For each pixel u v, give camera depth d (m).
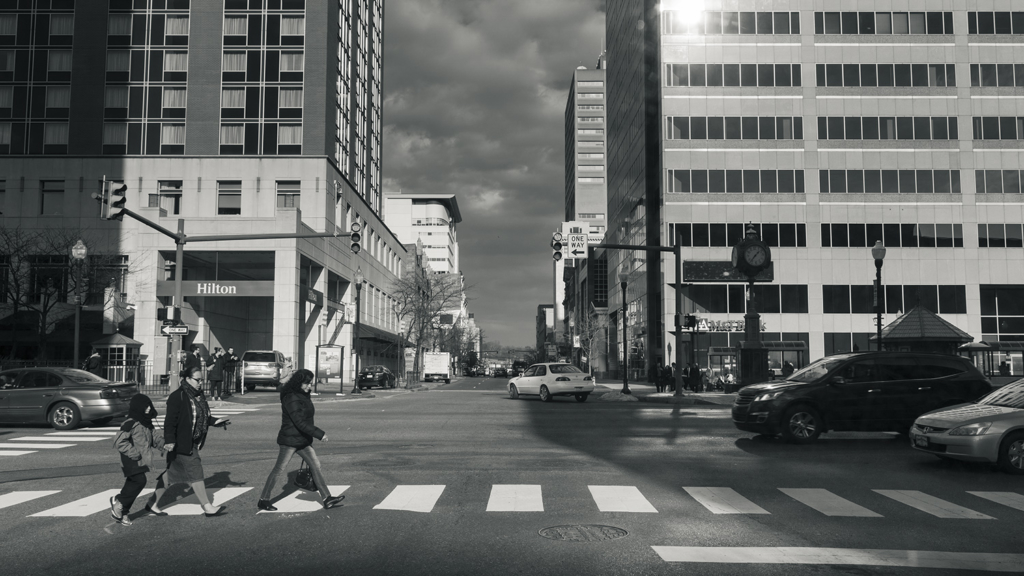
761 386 16.00
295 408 8.80
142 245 47.06
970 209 55.91
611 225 87.00
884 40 57.16
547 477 11.21
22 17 53.34
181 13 53.75
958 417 11.75
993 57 56.81
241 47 53.72
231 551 6.94
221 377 29.31
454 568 6.34
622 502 9.25
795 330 55.19
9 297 46.03
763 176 56.50
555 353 104.94
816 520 8.27
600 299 98.50
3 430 18.47
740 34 57.59
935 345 29.30
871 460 13.06
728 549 6.98
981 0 57.12
